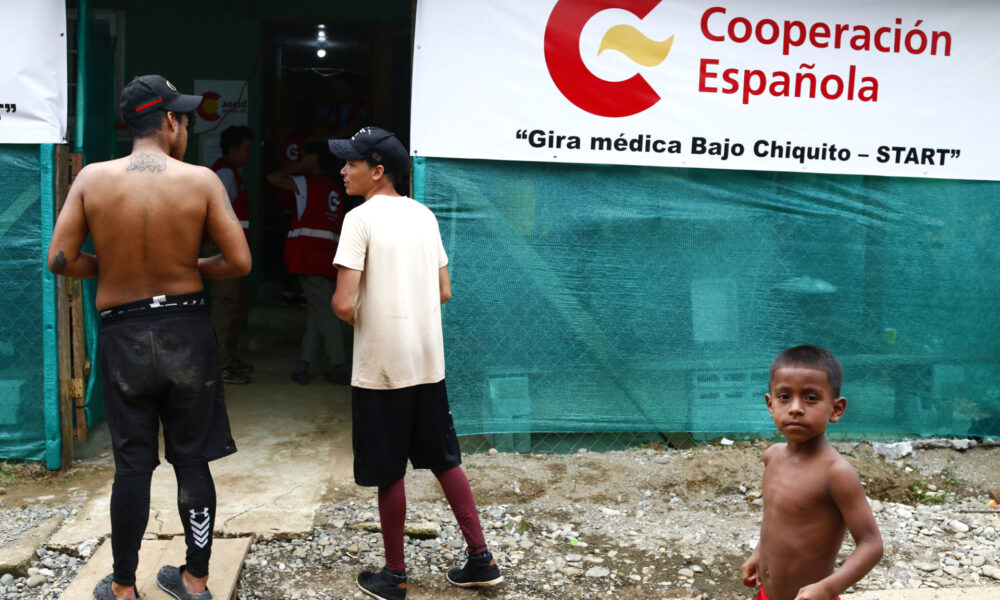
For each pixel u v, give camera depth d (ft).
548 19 15.48
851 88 16.26
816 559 8.13
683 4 15.76
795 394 8.04
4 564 11.95
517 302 16.26
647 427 16.79
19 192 14.99
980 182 16.80
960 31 16.31
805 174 16.56
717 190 16.48
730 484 15.39
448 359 16.19
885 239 16.83
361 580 11.77
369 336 11.14
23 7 14.60
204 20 25.88
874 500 15.28
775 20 15.98
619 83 15.78
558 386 16.52
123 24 25.50
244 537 13.01
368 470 11.27
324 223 20.98
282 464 15.99
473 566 11.80
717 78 15.97
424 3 15.26
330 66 27.71
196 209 10.37
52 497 14.37
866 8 16.11
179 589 10.89
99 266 10.44
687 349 16.74
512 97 15.58
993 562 12.91
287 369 22.89
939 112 16.47
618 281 16.46
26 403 15.37
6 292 15.12
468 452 16.58
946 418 17.24
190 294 10.57
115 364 10.30
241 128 20.84
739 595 11.95
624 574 12.44
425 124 15.49
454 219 15.92
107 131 17.39
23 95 14.70
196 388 10.57
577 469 15.93
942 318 17.06
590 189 16.21
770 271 16.74
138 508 10.39
